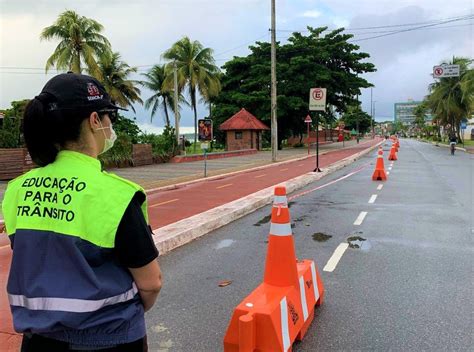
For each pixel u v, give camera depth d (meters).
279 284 3.85
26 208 1.74
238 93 50.44
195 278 5.60
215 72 51.66
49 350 1.72
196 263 6.26
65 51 33.62
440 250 6.83
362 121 128.88
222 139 53.66
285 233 3.89
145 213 1.80
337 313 4.43
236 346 3.42
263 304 3.49
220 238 7.80
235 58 52.66
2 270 5.92
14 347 3.67
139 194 1.73
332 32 51.53
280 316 3.45
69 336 1.68
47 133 1.74
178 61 49.25
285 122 52.34
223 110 50.56
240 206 10.22
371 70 52.19
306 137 68.25
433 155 35.97
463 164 25.73
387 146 56.62
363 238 7.68
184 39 49.12
